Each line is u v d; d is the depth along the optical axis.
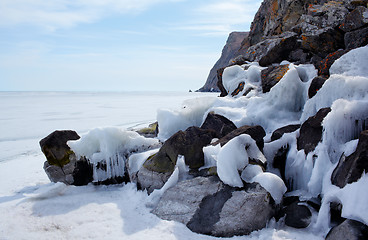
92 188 5.38
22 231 3.67
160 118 7.01
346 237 2.85
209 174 4.36
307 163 4.27
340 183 3.43
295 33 9.02
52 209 4.34
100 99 50.44
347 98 4.43
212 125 6.35
